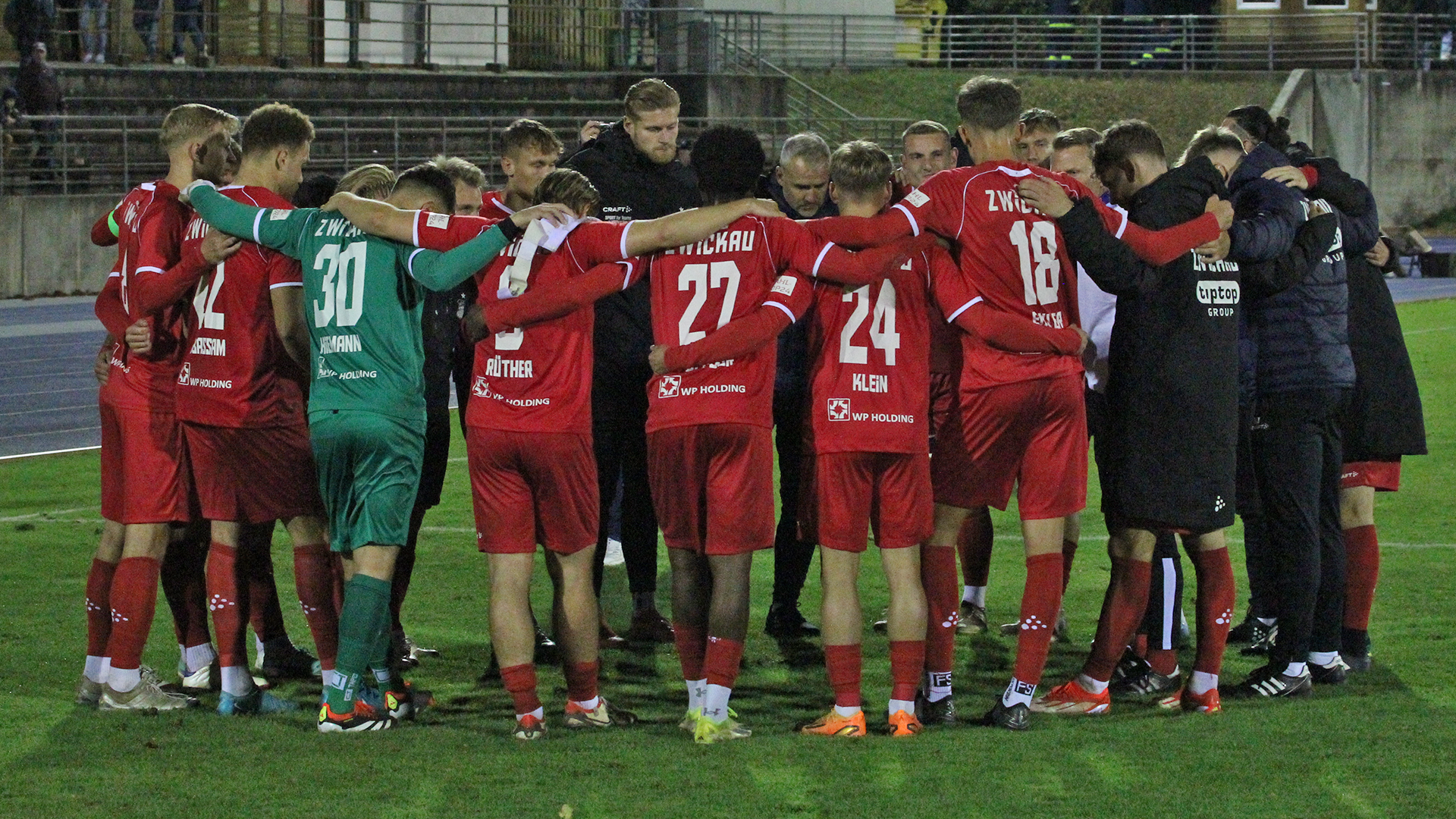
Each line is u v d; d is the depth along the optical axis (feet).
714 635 25.80
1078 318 27.02
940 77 175.11
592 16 157.58
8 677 30.35
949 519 27.27
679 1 164.35
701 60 153.79
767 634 34.78
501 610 25.99
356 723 26.48
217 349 27.09
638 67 159.74
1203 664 27.68
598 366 33.60
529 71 152.56
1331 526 29.50
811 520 27.25
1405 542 43.14
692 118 147.02
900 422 25.95
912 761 24.21
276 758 24.64
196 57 129.80
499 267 25.82
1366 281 31.24
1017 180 26.11
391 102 135.85
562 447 25.85
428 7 147.64
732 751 24.93
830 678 26.45
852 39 176.24
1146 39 184.34
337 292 26.07
